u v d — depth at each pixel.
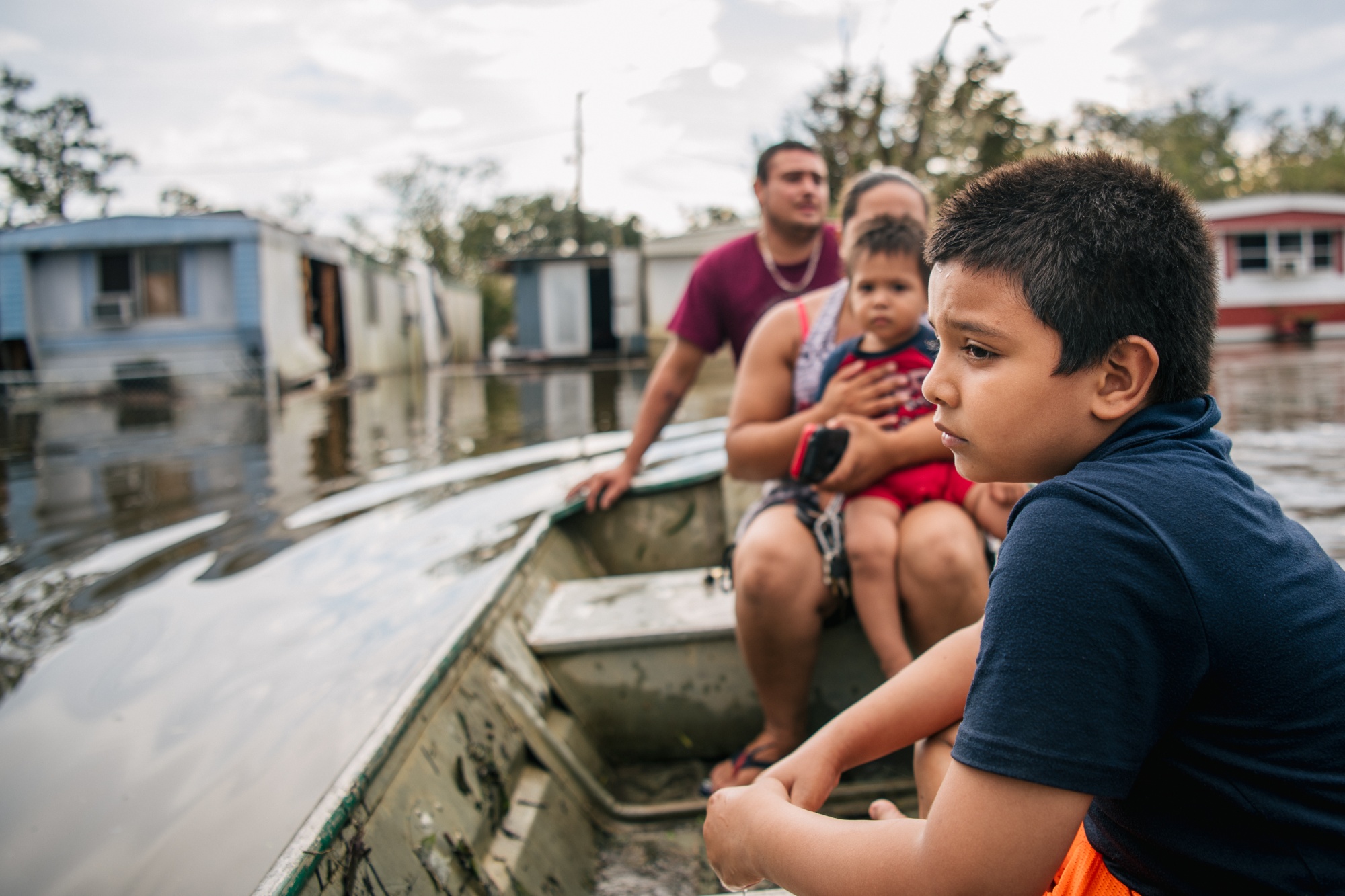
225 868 1.60
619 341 22.36
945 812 0.78
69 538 4.09
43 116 28.88
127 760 1.96
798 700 1.88
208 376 13.95
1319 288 20.45
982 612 1.73
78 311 14.29
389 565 3.20
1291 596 0.76
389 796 1.35
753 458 2.07
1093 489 0.77
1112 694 0.73
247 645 2.54
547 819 1.69
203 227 13.86
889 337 1.92
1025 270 0.78
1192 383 0.83
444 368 24.03
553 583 2.48
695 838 1.79
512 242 47.94
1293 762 0.75
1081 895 0.91
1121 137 25.56
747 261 2.94
